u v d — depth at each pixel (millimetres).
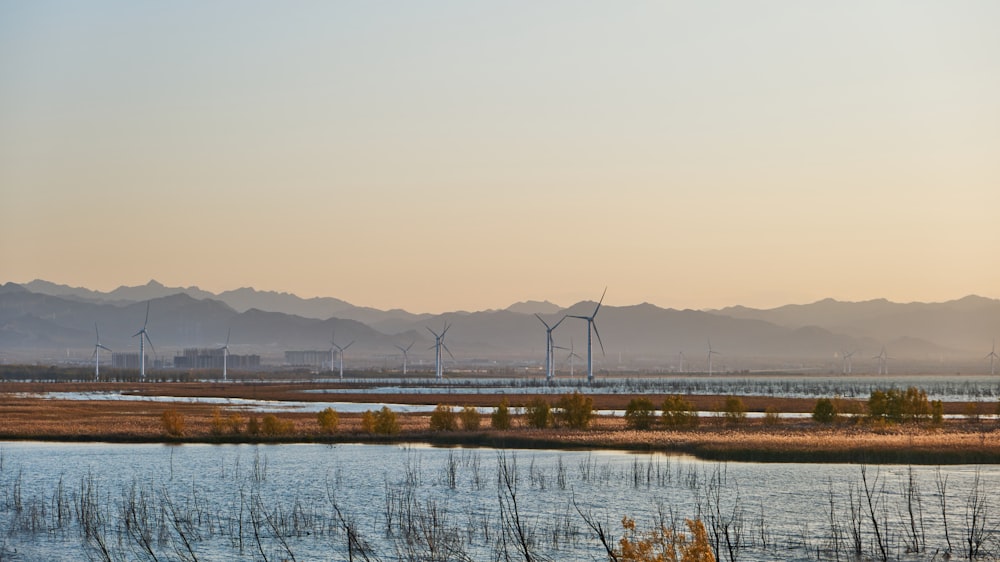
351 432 176375
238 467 130250
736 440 152250
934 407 194250
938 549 79812
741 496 104000
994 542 82125
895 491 106812
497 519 91125
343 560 76438
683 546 45906
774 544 81375
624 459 137625
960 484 111438
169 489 111875
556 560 75312
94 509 97062
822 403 197500
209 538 85250
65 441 170250
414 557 76250
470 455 144250
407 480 115500
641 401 185875
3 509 98750
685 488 109000
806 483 112500
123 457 144125
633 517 91938
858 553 77812
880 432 173000
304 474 122938
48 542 84188
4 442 167875
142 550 81188
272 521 91312
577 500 101562
